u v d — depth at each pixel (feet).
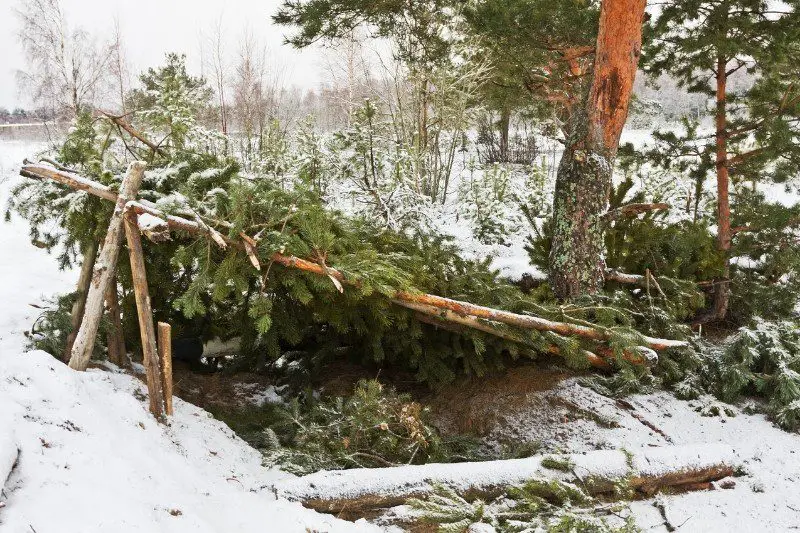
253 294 16.61
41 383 10.71
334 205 30.09
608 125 20.58
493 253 29.60
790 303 22.44
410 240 20.27
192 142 19.80
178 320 17.76
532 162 59.47
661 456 12.51
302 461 13.20
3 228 27.09
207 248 14.14
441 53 31.71
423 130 46.06
